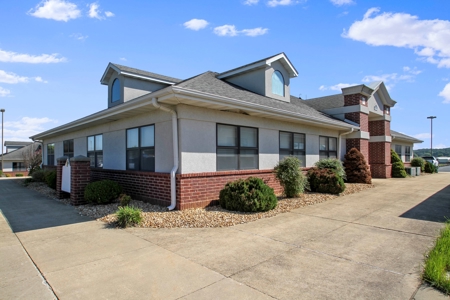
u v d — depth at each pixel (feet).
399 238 17.11
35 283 11.35
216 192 27.37
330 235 17.78
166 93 21.91
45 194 37.19
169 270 12.52
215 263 13.29
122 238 17.24
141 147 30.25
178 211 23.95
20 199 33.01
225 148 28.71
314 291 10.53
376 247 15.51
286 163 31.35
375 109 57.41
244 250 15.05
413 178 58.75
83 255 14.43
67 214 24.32
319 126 42.27
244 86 41.91
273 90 41.09
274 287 10.87
